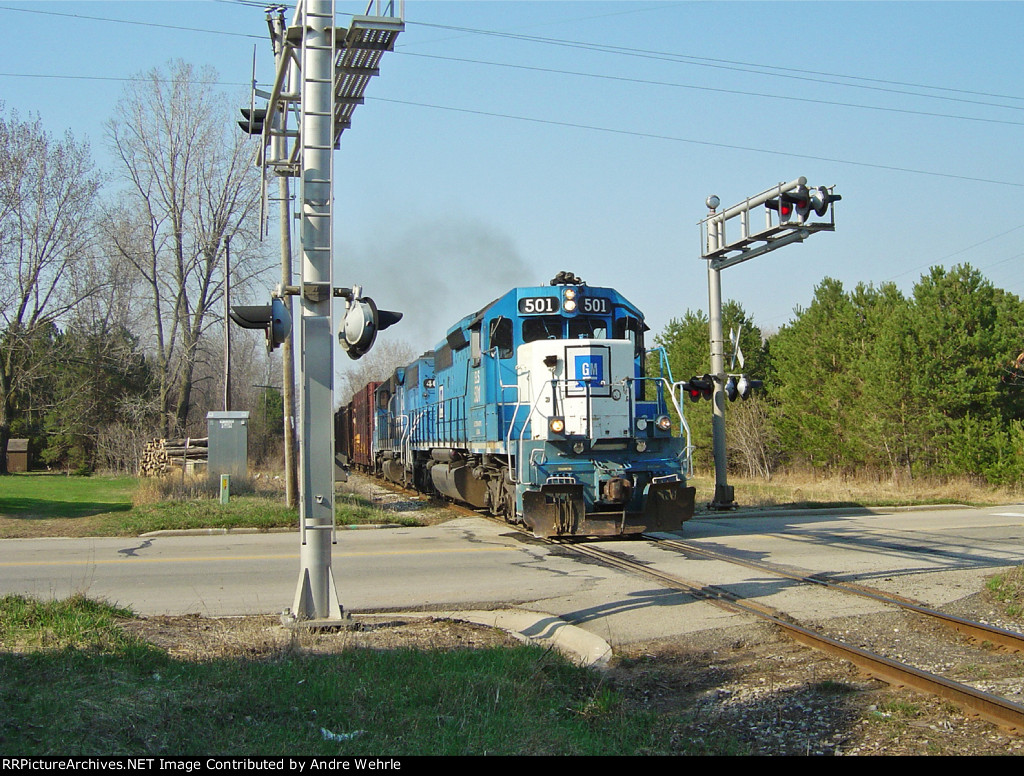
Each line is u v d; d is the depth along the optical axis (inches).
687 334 1679.4
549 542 613.9
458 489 756.6
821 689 269.0
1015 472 1097.4
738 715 251.1
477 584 452.8
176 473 1065.5
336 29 351.6
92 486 1267.2
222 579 475.8
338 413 2231.8
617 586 439.8
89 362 1845.5
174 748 196.9
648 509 581.9
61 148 1706.4
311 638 309.4
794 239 669.9
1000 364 1171.3
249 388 2741.1
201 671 258.7
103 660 257.9
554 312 626.8
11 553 587.2
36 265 1706.4
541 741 215.0
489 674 264.5
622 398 589.6
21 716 207.5
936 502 907.4
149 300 1802.4
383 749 201.9
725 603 388.8
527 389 606.2
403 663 273.0
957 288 1195.3
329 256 336.2
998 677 276.1
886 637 327.6
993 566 480.1
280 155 445.7
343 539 654.5
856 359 1359.5
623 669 302.8
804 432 1449.3
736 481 1455.5
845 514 826.8
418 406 1040.2
